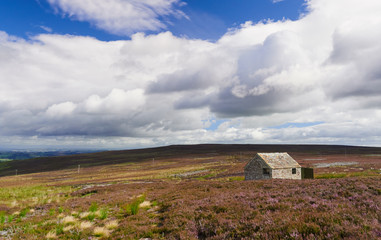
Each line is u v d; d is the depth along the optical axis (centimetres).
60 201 2606
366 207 922
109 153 19762
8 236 1082
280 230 724
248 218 920
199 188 2316
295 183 1922
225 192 1759
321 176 3872
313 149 18312
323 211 899
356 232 635
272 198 1265
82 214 1578
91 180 6881
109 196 2497
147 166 11162
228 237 763
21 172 12562
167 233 941
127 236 954
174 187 2839
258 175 4006
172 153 17812
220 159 12162
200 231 875
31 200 2844
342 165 6700
